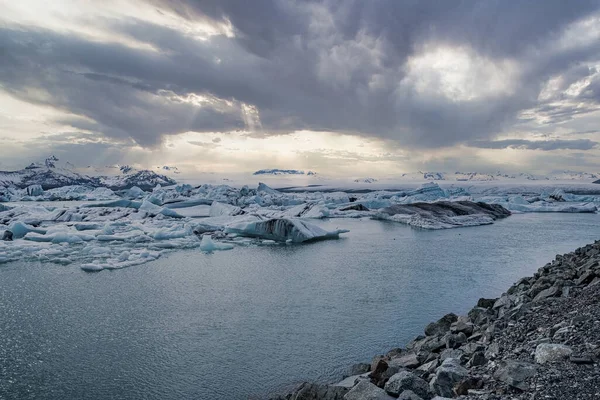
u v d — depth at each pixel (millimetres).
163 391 10164
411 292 18984
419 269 24172
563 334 7996
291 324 14805
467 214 56469
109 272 23750
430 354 9812
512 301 13148
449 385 7027
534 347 7863
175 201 70688
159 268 24938
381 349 12508
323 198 86250
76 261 27078
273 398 9156
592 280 12141
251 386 10344
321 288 19891
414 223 48688
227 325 14750
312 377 10758
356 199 84625
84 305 17219
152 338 13562
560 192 80688
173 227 41500
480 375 7156
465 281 21047
